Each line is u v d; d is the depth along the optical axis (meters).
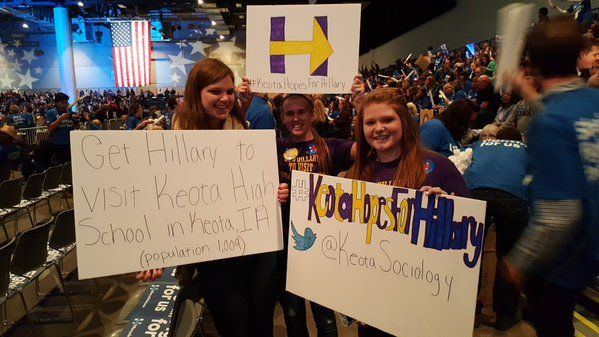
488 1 9.14
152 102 16.39
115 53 15.36
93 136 1.25
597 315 2.51
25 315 3.00
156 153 1.33
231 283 1.50
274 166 1.49
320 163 1.77
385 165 1.44
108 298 3.25
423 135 3.03
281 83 1.77
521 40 1.29
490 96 5.09
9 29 22.22
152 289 2.44
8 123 9.24
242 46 21.47
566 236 1.08
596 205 1.06
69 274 3.73
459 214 1.16
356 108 1.72
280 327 2.66
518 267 1.22
